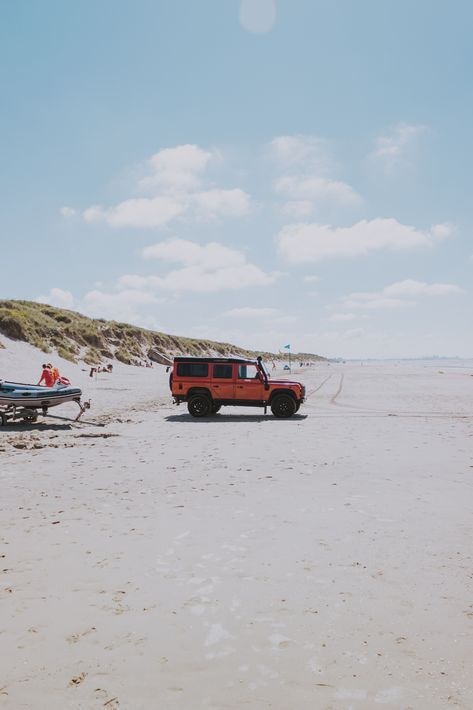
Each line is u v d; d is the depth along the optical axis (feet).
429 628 11.72
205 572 15.01
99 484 26.00
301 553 16.47
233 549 16.84
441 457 32.99
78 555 16.35
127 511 21.24
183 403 74.84
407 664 10.27
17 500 22.94
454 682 9.66
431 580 14.34
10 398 47.39
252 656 10.62
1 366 101.40
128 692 9.41
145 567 15.38
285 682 9.71
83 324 193.47
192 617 12.30
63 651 10.83
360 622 12.01
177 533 18.44
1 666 10.28
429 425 49.42
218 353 340.39
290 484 25.91
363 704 9.02
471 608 12.67
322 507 21.71
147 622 12.08
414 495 23.62
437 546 17.01
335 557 16.10
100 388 98.94
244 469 29.63
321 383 137.28
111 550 16.78
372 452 34.88
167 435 43.14
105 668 10.20
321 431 45.39
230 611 12.60
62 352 137.90
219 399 56.34
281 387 55.98
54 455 33.91
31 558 16.11
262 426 49.03
